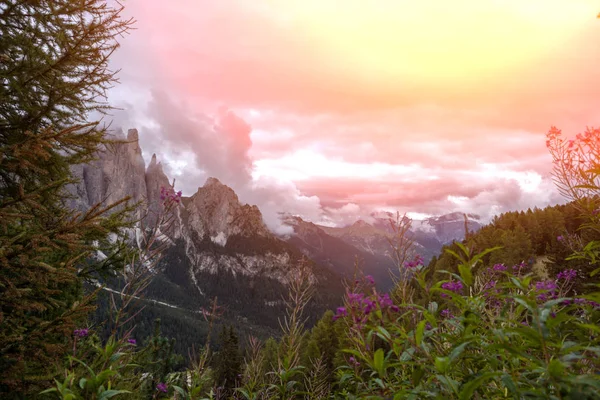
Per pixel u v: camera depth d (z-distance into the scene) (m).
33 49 4.45
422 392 1.88
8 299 4.05
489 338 2.10
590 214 3.44
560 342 1.72
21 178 5.15
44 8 4.67
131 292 3.66
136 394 3.97
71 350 4.18
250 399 4.18
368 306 2.62
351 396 2.63
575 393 1.39
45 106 4.72
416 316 2.53
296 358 4.25
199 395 3.91
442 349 2.34
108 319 3.60
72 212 4.65
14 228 4.81
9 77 4.34
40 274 4.28
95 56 4.54
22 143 4.26
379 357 2.17
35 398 4.06
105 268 5.04
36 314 5.43
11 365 3.86
